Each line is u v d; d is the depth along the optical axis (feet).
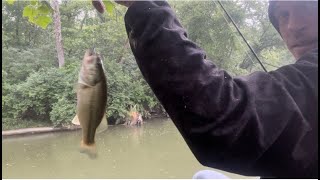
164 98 1.53
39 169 10.80
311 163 1.62
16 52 19.02
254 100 1.53
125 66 18.58
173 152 12.51
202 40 17.60
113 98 17.69
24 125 17.75
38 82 17.63
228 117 1.46
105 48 18.19
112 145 13.85
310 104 1.62
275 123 1.53
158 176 9.60
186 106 1.48
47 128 16.96
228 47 16.80
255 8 15.75
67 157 12.15
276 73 1.68
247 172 1.60
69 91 17.16
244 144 1.51
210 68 1.53
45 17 2.95
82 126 1.77
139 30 1.56
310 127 1.61
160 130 17.17
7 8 18.97
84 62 1.78
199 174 3.80
